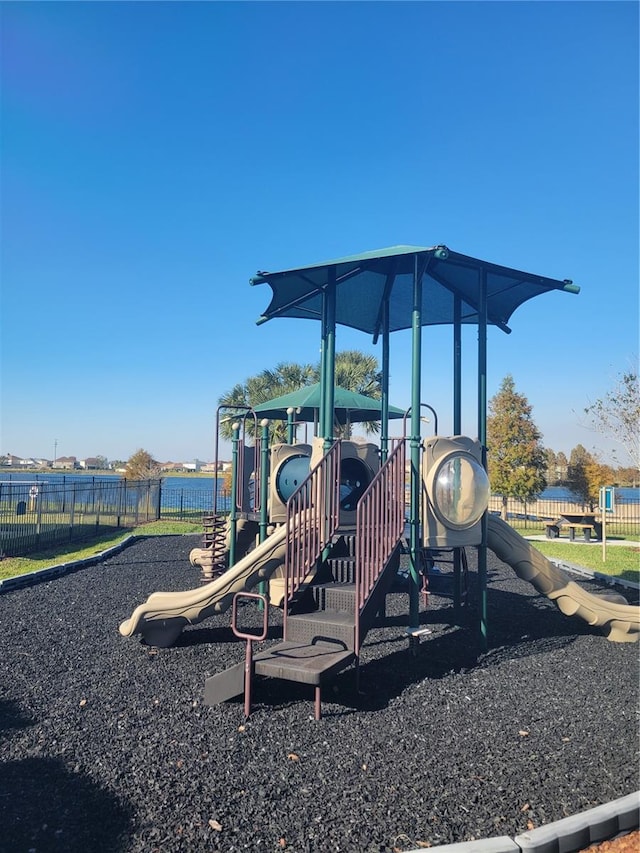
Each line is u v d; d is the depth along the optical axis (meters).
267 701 4.85
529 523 24.66
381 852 2.86
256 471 9.88
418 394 6.04
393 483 5.64
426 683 5.29
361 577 5.11
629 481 27.52
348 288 7.96
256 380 20.22
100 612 7.96
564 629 7.36
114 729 4.26
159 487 24.95
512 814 3.19
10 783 3.48
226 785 3.46
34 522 14.50
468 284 7.39
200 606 6.29
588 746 4.04
